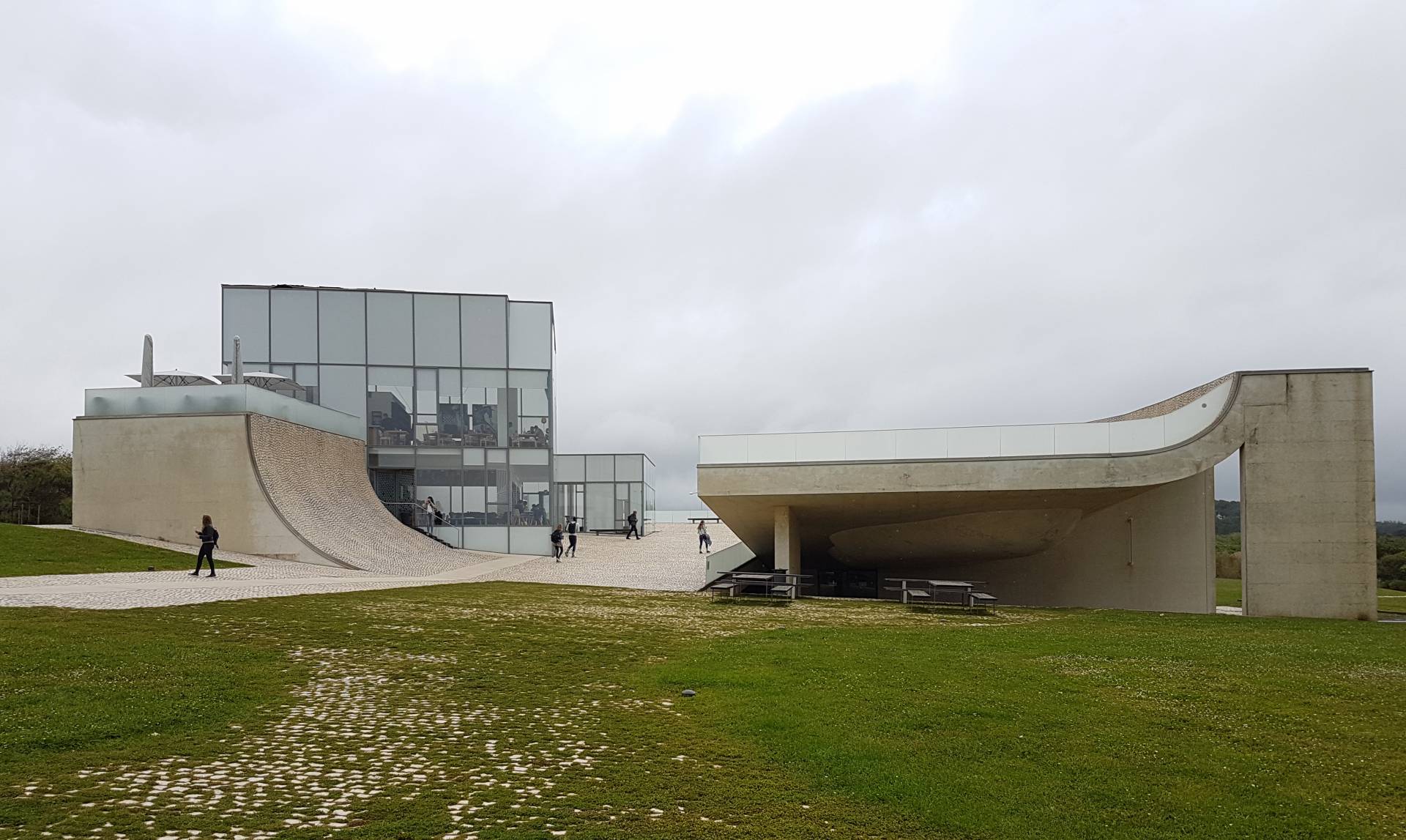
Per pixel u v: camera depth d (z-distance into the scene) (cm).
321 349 3650
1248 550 1998
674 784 646
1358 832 598
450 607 1581
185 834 521
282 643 1143
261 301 3622
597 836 539
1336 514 1973
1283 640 1450
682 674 1034
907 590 2098
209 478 2522
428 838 528
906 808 609
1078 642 1366
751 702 895
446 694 926
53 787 594
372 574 2358
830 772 680
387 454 3681
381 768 666
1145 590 2292
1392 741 812
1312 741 811
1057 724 839
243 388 2534
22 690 831
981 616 1820
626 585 2533
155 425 2559
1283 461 2000
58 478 4025
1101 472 2058
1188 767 720
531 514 3775
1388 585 4400
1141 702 938
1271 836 587
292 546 2492
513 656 1133
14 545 2098
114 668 938
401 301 3738
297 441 2823
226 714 812
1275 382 2011
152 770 643
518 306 3841
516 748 734
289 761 679
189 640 1116
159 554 2220
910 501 2275
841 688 962
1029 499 2266
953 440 2134
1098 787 667
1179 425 2045
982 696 940
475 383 3781
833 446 2189
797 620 1627
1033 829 583
